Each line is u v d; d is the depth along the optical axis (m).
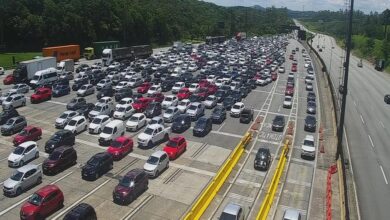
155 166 42.44
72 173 42.88
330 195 39.62
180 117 59.31
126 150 47.97
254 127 61.06
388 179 44.53
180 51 152.38
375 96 91.19
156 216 35.00
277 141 55.91
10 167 43.56
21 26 135.12
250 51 166.25
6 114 57.69
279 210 36.97
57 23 142.38
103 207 36.06
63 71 94.69
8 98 65.44
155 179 42.22
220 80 88.81
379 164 48.97
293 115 70.00
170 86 83.88
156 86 77.56
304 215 36.19
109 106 63.56
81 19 148.25
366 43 190.25
